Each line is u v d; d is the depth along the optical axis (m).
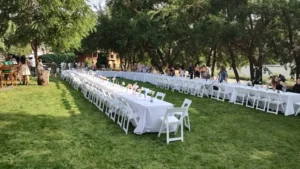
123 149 5.23
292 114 8.89
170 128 6.25
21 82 15.16
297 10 13.48
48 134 5.98
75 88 13.95
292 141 6.07
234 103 10.72
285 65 17.25
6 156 4.73
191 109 9.37
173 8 19.33
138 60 30.09
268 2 14.07
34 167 4.35
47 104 9.32
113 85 10.02
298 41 16.09
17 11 12.31
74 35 13.09
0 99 9.91
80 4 12.94
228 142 5.88
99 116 7.80
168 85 15.48
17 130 6.21
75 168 4.37
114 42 25.09
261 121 7.86
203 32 16.66
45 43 13.52
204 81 13.48
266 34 15.76
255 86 11.48
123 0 24.44
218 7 16.86
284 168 4.64
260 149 5.52
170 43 20.31
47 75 14.64
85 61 32.69
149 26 21.14
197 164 4.67
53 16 12.30
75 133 6.12
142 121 6.10
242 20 15.14
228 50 18.66
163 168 4.47
